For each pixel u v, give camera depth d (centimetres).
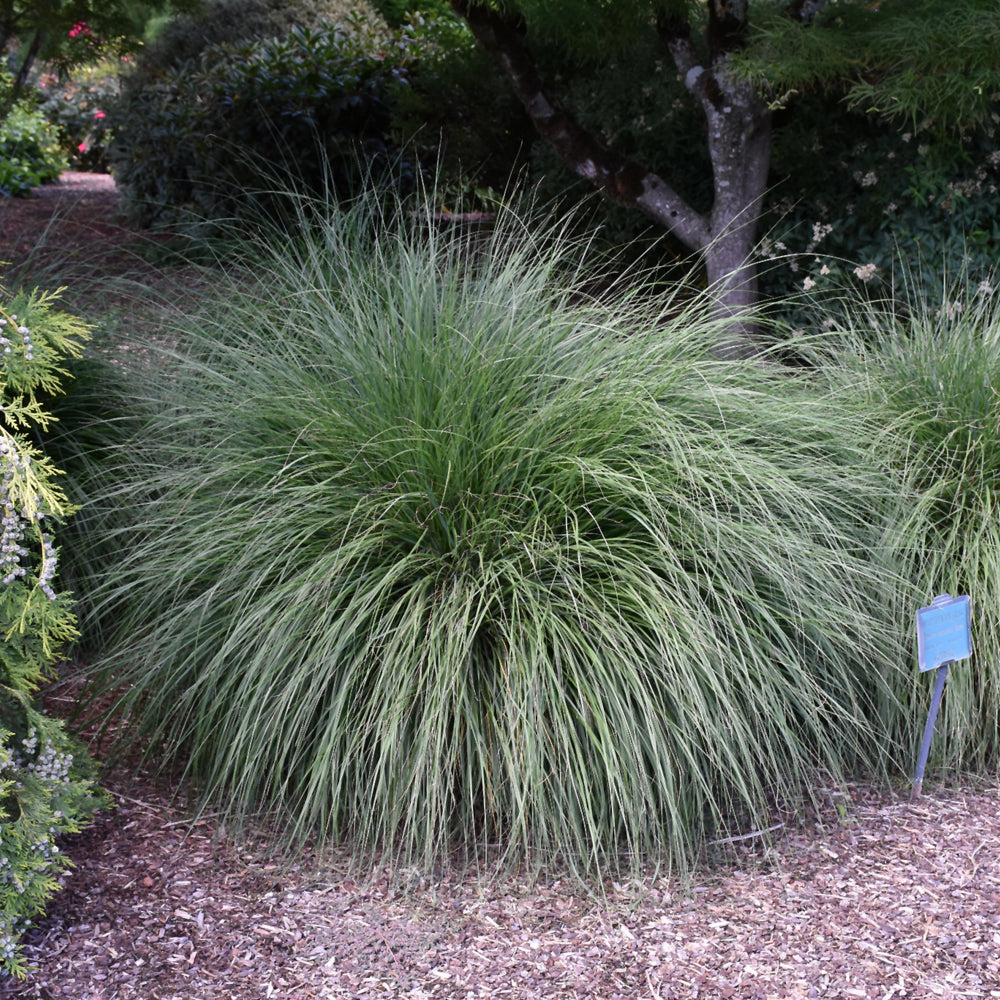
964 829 324
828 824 326
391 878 298
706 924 280
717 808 320
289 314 425
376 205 486
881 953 268
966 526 377
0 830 254
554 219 766
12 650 276
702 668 306
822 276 616
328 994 255
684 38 595
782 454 372
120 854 307
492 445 336
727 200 591
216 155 978
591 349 380
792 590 329
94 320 476
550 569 329
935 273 597
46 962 263
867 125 634
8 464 244
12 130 1418
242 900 289
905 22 466
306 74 989
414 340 356
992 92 497
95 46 846
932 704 333
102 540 401
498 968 264
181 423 404
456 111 866
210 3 1228
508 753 287
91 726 367
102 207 1186
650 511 324
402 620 309
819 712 345
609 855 307
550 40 762
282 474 348
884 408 411
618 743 298
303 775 306
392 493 334
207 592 327
